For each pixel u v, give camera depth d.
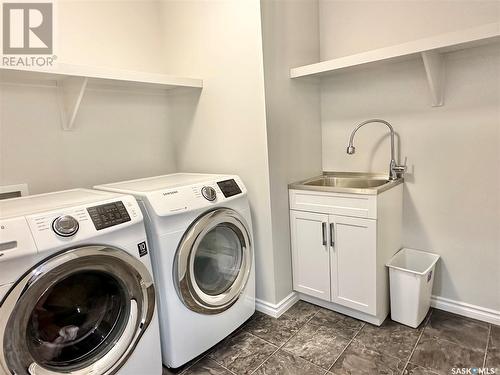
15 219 1.21
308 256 2.28
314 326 2.11
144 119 2.53
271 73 2.08
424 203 2.20
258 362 1.81
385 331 2.01
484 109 1.92
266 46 2.04
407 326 2.04
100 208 1.44
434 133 2.10
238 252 2.07
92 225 1.37
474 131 1.96
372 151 2.38
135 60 2.46
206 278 1.97
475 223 2.03
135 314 1.51
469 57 1.92
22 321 1.19
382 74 2.26
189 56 2.44
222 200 1.90
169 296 1.66
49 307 1.31
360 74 2.35
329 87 2.51
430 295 2.15
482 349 1.79
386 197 2.02
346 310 2.22
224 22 2.17
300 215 2.26
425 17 2.06
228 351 1.91
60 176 2.09
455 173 2.06
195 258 1.87
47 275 1.22
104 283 1.48
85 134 2.20
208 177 2.14
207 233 1.87
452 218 2.11
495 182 1.94
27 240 1.19
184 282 1.69
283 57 2.18
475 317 2.08
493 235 1.98
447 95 2.02
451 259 2.14
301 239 2.29
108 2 2.29
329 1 2.44
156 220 1.61
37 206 1.42
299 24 2.31
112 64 2.33
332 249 2.15
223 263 2.09
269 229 2.17
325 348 1.89
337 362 1.77
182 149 2.66
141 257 1.54
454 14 1.96
